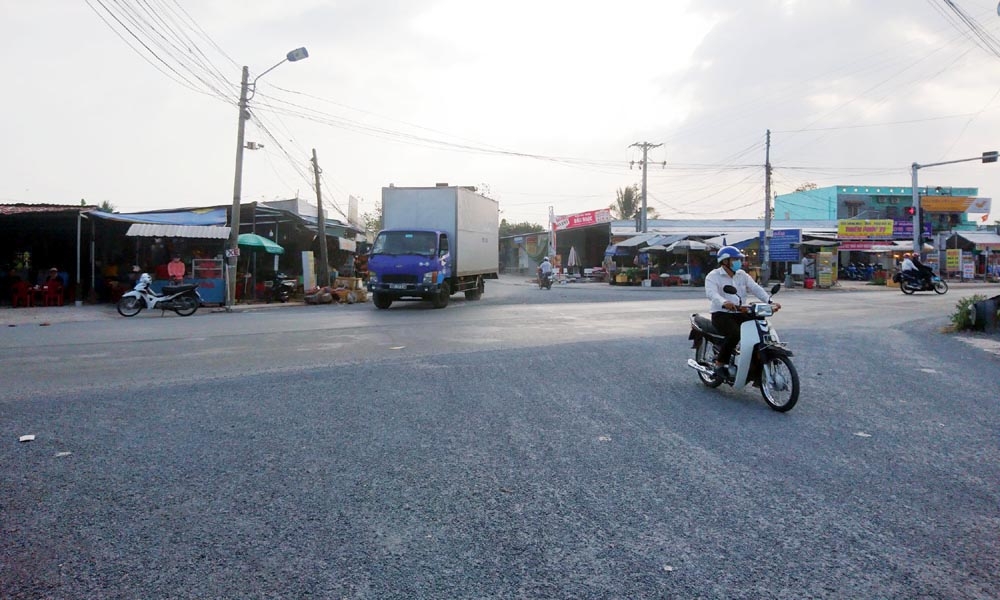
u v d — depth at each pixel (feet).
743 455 17.30
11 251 83.20
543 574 10.84
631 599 10.08
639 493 14.49
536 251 213.66
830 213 169.99
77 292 75.31
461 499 14.11
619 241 160.97
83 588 10.37
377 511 13.44
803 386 26.55
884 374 29.19
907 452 17.63
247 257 90.43
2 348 37.60
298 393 24.62
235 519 13.03
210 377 27.89
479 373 28.78
